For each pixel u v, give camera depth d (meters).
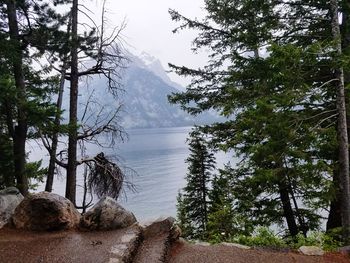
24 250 7.06
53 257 6.69
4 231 8.24
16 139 14.74
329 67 10.45
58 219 8.39
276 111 10.63
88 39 15.86
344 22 11.92
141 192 81.06
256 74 11.96
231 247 8.50
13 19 14.46
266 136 11.04
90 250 7.01
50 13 15.41
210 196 21.92
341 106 10.82
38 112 12.89
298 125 10.85
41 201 8.48
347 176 10.73
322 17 12.47
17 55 13.08
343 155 10.78
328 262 7.74
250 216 14.34
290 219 14.19
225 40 16.78
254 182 11.50
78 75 16.12
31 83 17.02
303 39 12.83
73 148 15.78
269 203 14.32
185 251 8.08
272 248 8.64
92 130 16.47
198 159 22.72
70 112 15.85
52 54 15.78
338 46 10.08
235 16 14.41
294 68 10.01
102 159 17.22
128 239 7.56
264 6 12.46
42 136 15.27
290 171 11.10
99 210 8.55
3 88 11.66
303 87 10.22
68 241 7.59
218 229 13.02
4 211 9.17
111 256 6.69
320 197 11.68
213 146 16.17
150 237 8.26
